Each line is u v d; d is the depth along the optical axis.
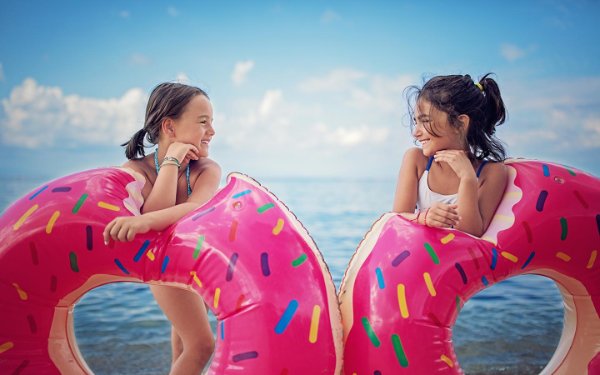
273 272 2.00
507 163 2.48
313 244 2.20
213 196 2.28
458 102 2.34
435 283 2.07
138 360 3.66
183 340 2.49
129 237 2.06
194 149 2.42
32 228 2.07
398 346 2.01
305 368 1.93
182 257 2.08
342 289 2.26
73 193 2.15
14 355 2.06
